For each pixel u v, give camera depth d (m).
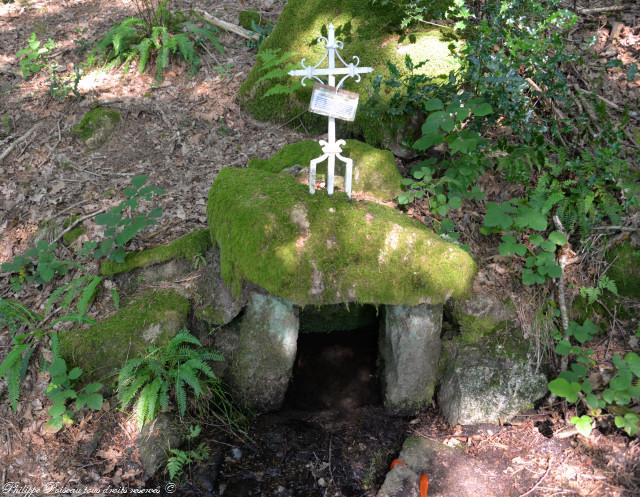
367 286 2.10
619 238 2.34
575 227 2.38
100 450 2.13
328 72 2.03
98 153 3.05
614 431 2.02
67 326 2.35
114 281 2.47
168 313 2.30
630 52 2.82
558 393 1.98
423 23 3.00
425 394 2.26
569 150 2.50
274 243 2.11
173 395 2.23
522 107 2.38
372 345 2.53
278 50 3.12
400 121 2.71
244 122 3.14
